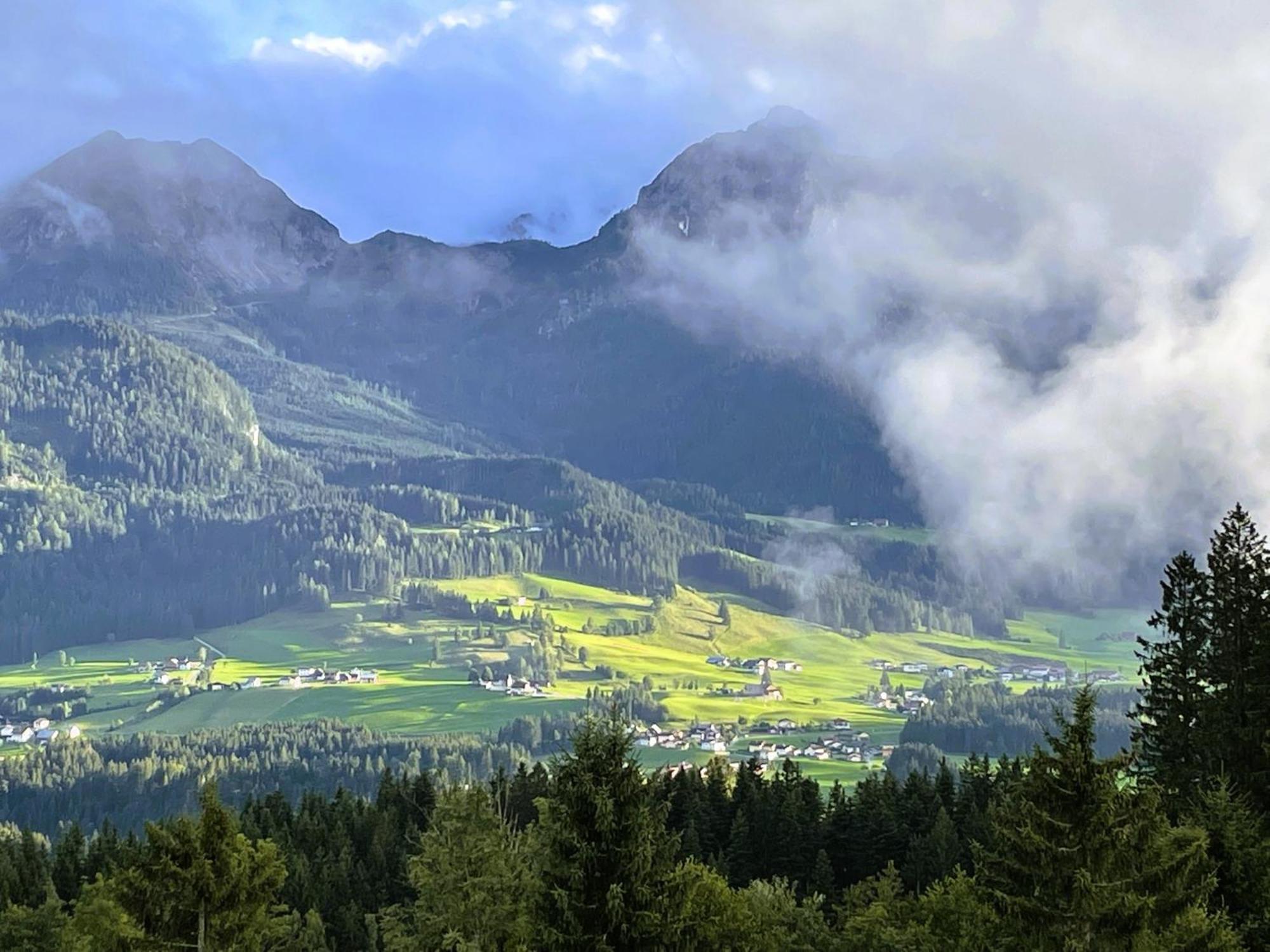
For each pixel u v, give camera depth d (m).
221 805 60.09
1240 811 57.69
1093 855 47.41
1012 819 49.50
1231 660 77.56
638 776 51.41
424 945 68.00
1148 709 82.06
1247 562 79.38
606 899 49.09
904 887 116.81
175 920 58.19
